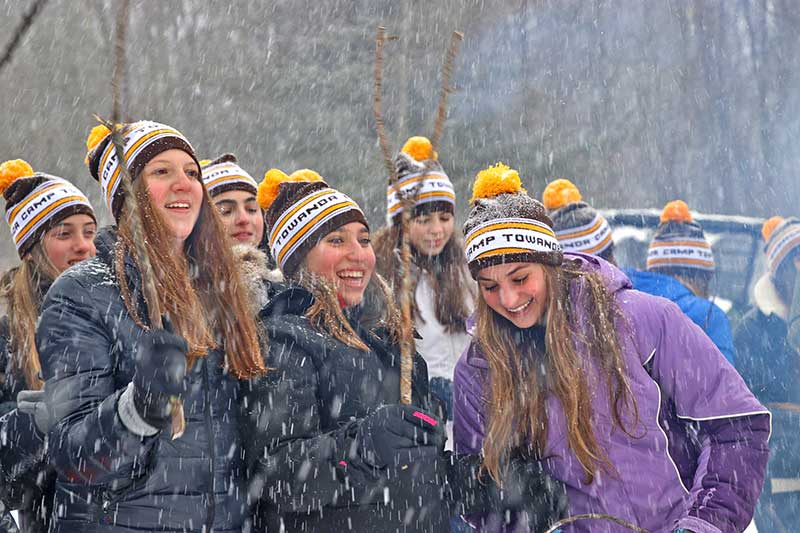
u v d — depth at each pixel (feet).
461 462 12.28
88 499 10.11
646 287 17.16
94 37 36.96
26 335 13.58
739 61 45.88
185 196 10.80
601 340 11.72
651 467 11.64
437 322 16.56
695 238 20.89
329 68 43.83
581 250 17.90
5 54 9.61
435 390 16.34
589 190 45.50
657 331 11.84
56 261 14.48
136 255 10.12
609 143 46.11
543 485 11.90
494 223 11.85
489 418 12.25
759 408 11.60
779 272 22.12
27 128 37.52
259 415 10.63
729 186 44.91
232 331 10.73
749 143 45.09
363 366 11.38
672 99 46.44
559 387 11.77
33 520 11.75
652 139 46.11
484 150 44.42
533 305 11.93
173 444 10.18
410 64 44.27
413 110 44.34
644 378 11.69
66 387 9.67
